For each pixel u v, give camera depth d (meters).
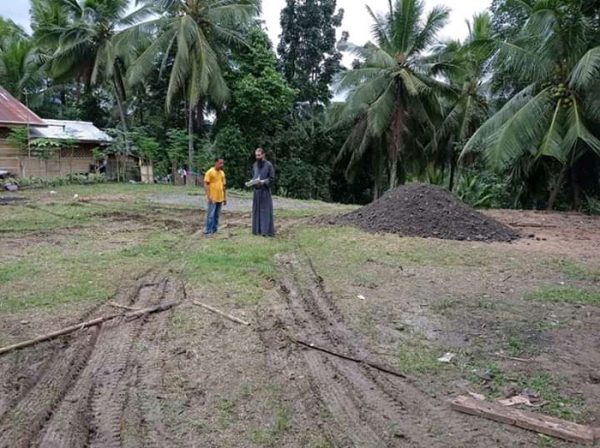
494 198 19.25
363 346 4.27
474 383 3.60
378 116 20.41
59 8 24.91
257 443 2.86
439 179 30.25
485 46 14.75
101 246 8.16
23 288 5.65
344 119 23.55
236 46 23.61
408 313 5.11
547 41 13.61
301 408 3.25
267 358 4.00
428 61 21.27
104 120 31.30
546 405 3.27
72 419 3.10
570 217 13.23
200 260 7.13
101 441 2.88
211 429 3.00
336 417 3.15
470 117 23.23
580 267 7.11
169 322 4.73
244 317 4.91
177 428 3.01
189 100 22.09
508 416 3.09
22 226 9.99
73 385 3.53
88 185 19.73
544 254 8.01
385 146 24.30
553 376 3.70
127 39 21.06
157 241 8.66
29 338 4.27
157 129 25.66
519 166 17.88
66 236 9.05
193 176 22.20
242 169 23.44
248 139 24.27
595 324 4.81
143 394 3.41
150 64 20.80
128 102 27.30
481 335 4.52
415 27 20.56
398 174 26.12
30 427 3.01
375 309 5.22
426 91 20.91
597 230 10.82
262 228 9.27
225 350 4.13
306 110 27.80
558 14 12.92
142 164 22.94
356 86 21.66
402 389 3.52
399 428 3.03
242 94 22.75
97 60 23.31
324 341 4.37
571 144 13.23
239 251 7.81
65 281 5.98
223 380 3.61
